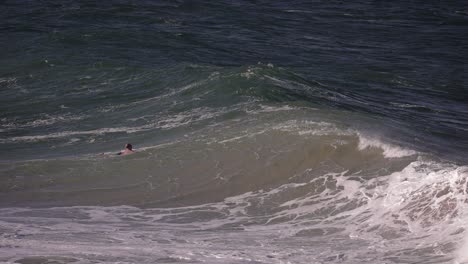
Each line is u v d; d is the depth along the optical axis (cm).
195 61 12338
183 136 7081
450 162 5903
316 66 12875
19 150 7125
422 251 4278
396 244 4438
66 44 12744
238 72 9281
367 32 17362
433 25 19012
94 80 10112
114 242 4453
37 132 7856
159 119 7944
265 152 6319
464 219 4622
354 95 10294
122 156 6488
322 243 4534
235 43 14500
